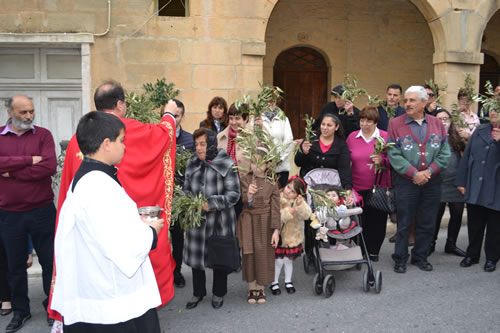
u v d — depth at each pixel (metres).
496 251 5.36
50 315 3.34
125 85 6.93
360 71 10.18
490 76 11.02
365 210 5.68
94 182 2.26
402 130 5.24
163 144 3.50
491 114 5.20
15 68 6.91
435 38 7.93
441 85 7.56
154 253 3.47
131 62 6.92
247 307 4.54
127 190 3.27
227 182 4.39
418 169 5.22
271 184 4.54
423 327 4.03
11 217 4.14
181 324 4.18
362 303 4.55
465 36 7.79
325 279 4.66
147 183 3.39
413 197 5.30
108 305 2.26
